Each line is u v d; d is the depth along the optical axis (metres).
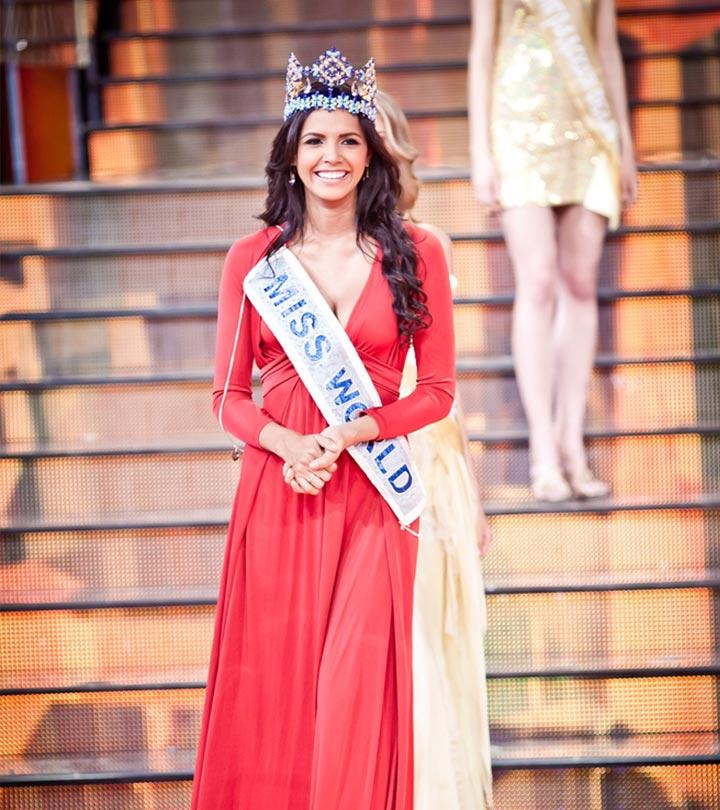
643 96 13.30
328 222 6.58
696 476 10.65
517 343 10.20
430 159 13.12
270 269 6.51
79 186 11.66
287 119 6.52
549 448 10.23
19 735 9.31
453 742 7.41
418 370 6.69
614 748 9.09
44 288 11.37
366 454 6.40
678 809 8.85
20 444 10.78
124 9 14.32
